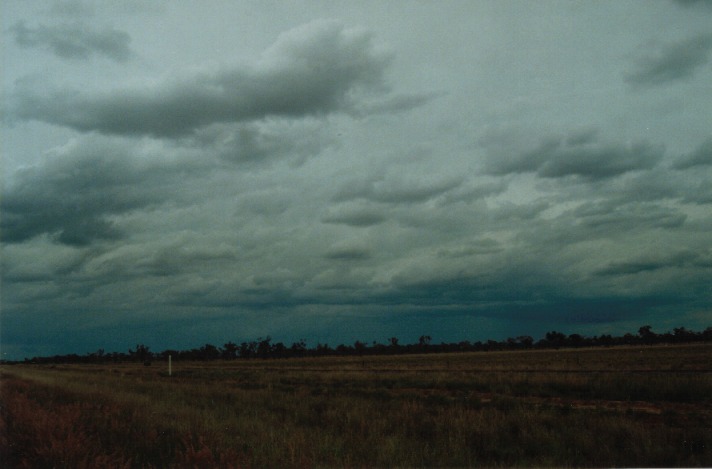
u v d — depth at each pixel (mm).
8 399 19766
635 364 49344
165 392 28750
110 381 39906
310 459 10836
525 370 46031
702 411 19031
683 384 24438
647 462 11062
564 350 139000
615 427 13648
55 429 12570
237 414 18781
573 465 11180
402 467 10789
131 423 14961
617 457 11422
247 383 39938
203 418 16344
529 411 17391
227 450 10734
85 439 11828
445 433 13805
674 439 12805
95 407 19062
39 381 37219
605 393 24891
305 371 61625
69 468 10211
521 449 12172
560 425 14672
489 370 48312
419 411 17641
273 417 17266
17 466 10719
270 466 10578
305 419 17422
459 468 10922
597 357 73438
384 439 12797
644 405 21141
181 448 11883
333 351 193125
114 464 10305
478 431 13758
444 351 181125
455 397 25172
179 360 176750
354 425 15547
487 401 22734
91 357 199500
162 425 14648
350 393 28359
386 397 25234
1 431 12930
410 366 66812
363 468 10805
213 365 110312
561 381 29000
